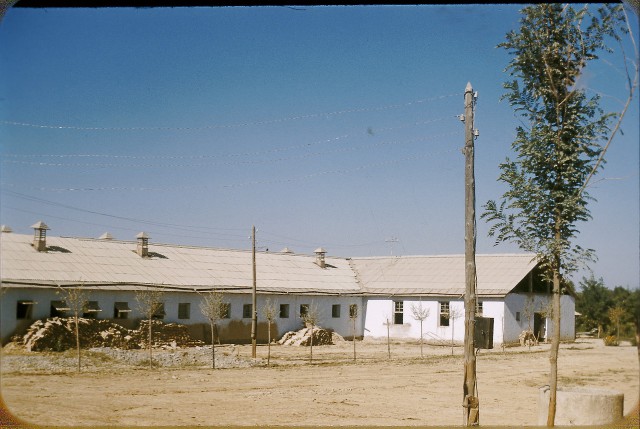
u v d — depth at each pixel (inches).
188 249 1854.1
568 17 436.5
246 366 1155.3
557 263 448.5
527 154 449.1
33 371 979.3
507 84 457.1
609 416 444.1
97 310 1416.1
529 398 799.7
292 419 616.7
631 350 1424.7
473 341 519.8
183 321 1593.3
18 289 1309.1
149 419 592.7
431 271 2014.0
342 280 2074.3
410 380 973.8
